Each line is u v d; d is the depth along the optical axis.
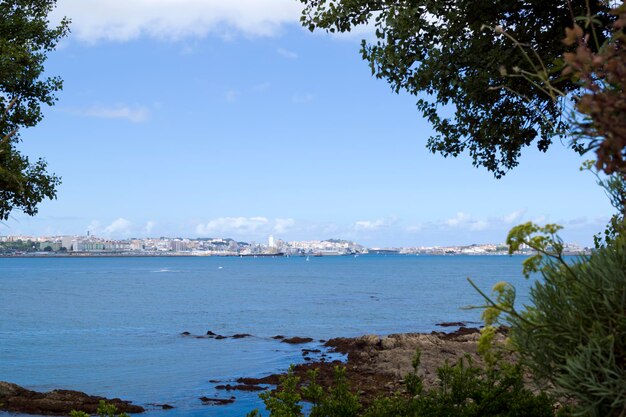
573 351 3.15
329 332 32.09
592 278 3.04
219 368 20.27
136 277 127.88
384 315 41.94
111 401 13.93
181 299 60.84
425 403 4.90
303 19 12.00
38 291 76.94
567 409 3.52
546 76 2.76
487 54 10.73
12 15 17.77
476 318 39.62
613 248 3.15
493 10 10.34
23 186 15.84
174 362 22.00
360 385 13.77
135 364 21.66
